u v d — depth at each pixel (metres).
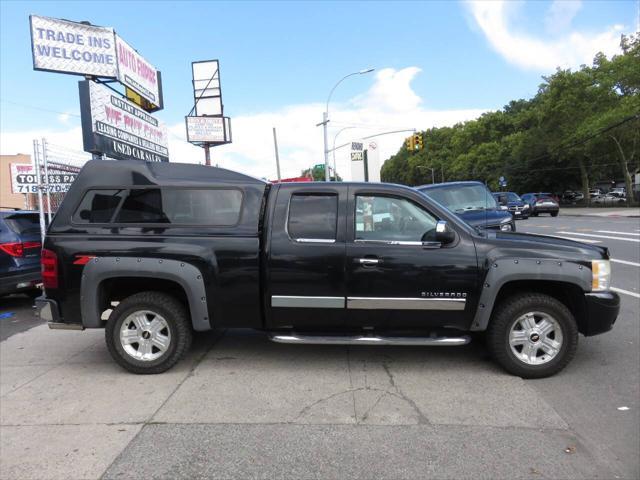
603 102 39.62
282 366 4.91
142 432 3.57
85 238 4.65
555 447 3.30
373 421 3.70
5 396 4.30
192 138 28.86
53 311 4.68
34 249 8.04
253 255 4.59
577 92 40.34
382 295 4.52
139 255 4.57
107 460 3.20
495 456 3.19
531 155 50.81
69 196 4.76
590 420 3.69
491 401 4.04
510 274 4.41
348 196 4.65
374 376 4.62
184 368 4.89
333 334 4.71
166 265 4.55
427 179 100.94
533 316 4.52
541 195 34.03
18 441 3.47
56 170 10.34
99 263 4.57
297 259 4.54
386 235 4.61
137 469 3.09
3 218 7.79
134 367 4.70
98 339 6.17
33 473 3.07
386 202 4.66
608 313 4.50
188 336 4.77
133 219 4.71
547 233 18.64
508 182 59.91
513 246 4.52
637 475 2.98
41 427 3.68
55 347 5.82
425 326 4.62
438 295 4.49
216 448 3.33
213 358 5.17
